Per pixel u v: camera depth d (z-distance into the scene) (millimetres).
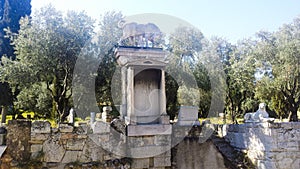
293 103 16281
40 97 16828
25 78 15242
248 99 20562
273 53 16266
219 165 8508
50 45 14594
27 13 22406
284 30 16250
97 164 6746
